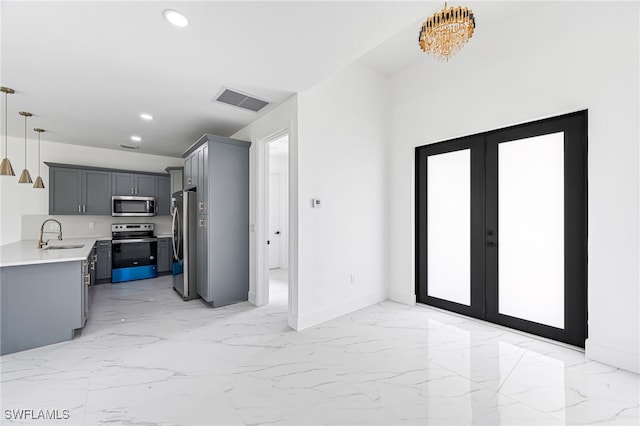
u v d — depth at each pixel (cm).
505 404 177
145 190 550
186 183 447
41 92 288
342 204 338
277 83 271
